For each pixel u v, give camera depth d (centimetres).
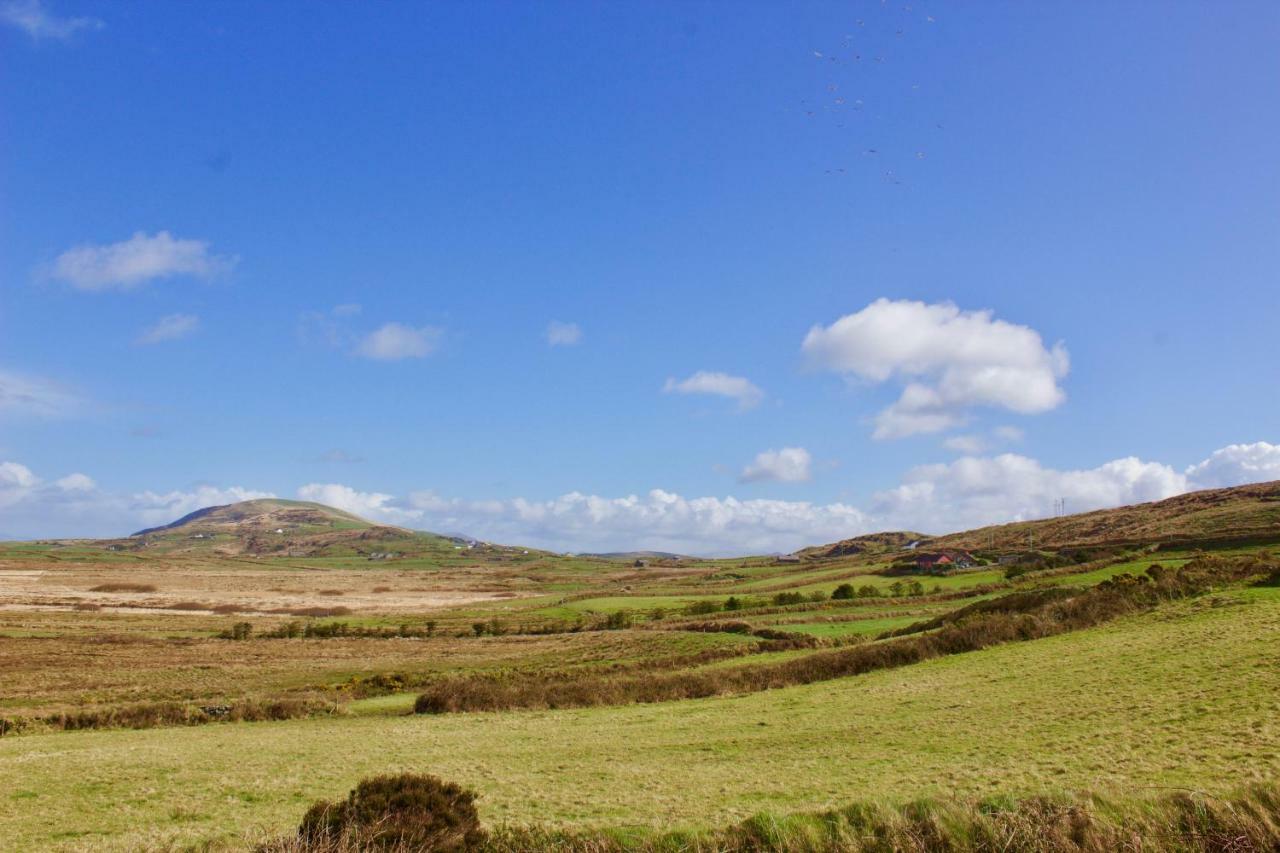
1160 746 2453
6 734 4297
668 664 6300
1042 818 1623
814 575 13875
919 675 4609
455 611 12669
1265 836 1535
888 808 1706
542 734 3869
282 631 9594
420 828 1702
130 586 17638
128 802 2641
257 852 1739
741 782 2602
